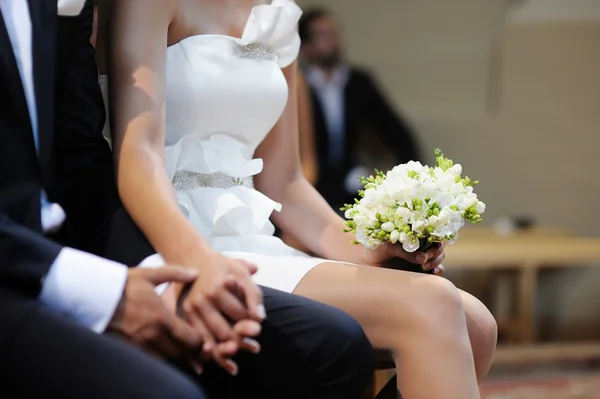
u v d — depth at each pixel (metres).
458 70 10.02
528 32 10.02
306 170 8.13
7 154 2.32
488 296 9.39
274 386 2.50
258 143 3.21
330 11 9.88
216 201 2.93
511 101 10.06
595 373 7.52
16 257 2.15
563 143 10.09
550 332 9.92
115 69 2.78
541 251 7.75
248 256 2.88
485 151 10.05
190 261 2.42
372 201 2.83
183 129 3.00
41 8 2.39
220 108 3.01
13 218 2.29
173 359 2.43
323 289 2.70
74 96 2.62
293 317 2.49
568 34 10.04
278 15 3.13
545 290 9.96
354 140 8.56
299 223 3.30
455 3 9.96
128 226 2.59
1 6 2.39
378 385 2.91
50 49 2.38
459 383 2.49
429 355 2.53
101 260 2.24
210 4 3.07
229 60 3.04
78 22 2.62
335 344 2.45
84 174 2.64
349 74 8.71
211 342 2.31
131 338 2.22
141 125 2.71
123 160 2.66
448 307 2.55
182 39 3.02
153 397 1.98
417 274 2.67
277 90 3.13
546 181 10.10
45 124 2.35
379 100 8.80
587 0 10.03
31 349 2.05
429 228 2.76
